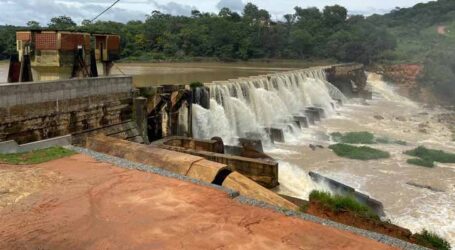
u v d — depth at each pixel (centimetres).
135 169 1992
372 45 11006
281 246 1277
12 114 2153
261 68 8438
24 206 1523
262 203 1628
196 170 2034
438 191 3117
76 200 1588
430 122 5791
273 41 11162
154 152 2262
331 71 7656
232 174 2047
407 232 1839
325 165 3625
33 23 8081
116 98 2870
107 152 2364
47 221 1409
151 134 3262
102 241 1280
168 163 2133
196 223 1414
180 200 1609
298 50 11388
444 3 17912
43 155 2128
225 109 4169
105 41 3066
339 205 1923
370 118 5981
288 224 1438
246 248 1257
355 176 3391
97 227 1373
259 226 1409
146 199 1612
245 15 13612
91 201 1582
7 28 7844
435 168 3684
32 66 2680
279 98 5025
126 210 1509
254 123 4303
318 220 1492
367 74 9838
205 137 3759
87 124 2641
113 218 1442
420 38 13800
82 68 2789
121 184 1770
